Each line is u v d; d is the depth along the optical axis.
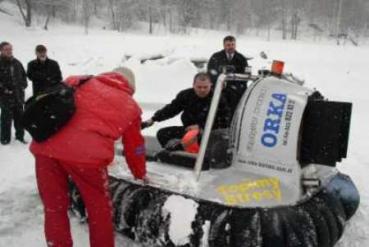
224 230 3.11
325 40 43.78
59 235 3.11
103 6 42.16
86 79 3.12
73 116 2.94
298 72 16.70
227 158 3.59
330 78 16.83
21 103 6.73
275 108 3.44
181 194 3.36
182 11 40.91
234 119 3.64
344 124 3.41
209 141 3.71
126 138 3.20
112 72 3.30
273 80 3.61
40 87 6.68
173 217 3.29
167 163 3.85
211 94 4.20
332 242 3.37
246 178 3.40
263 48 25.81
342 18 47.34
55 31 30.84
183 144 3.72
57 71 6.79
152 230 3.40
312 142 3.40
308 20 49.56
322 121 3.37
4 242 3.71
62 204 3.14
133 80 3.43
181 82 11.55
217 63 5.75
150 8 38.84
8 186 4.97
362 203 4.52
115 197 3.70
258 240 3.05
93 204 3.10
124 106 3.05
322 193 3.53
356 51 26.84
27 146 6.68
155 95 10.70
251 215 3.12
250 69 3.82
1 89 6.59
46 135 2.91
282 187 3.34
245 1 46.12
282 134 3.37
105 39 23.84
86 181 3.04
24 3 35.81
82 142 2.92
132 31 37.50
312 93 3.59
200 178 3.49
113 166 4.00
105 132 2.96
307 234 3.12
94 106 2.99
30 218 4.14
